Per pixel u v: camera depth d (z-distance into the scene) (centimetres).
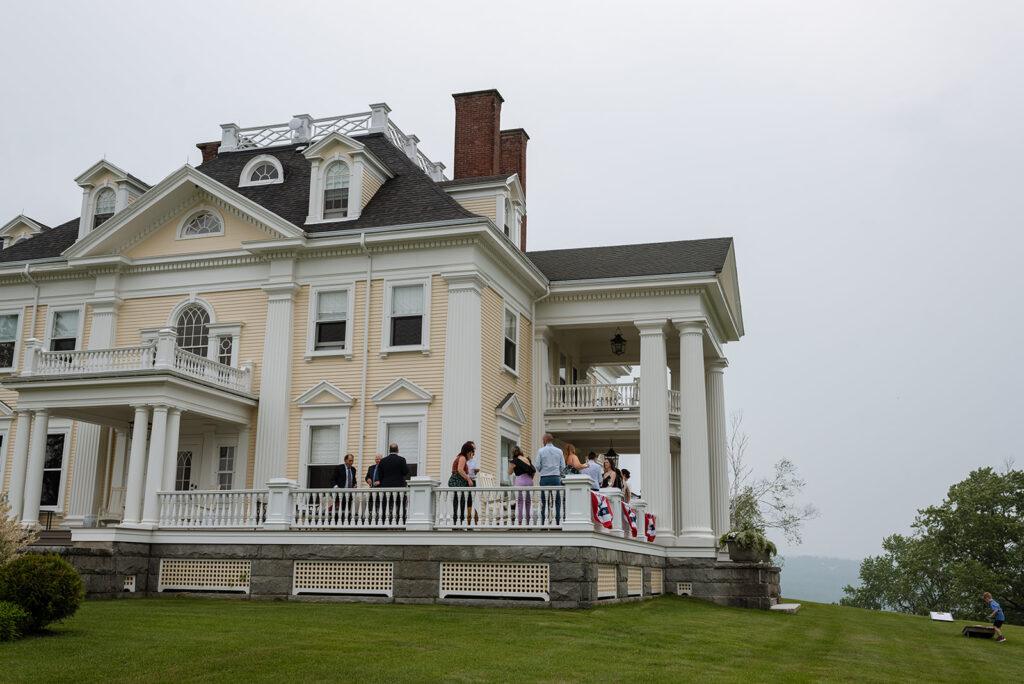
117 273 2783
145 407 2277
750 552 2630
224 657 1173
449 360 2459
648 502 2762
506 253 2606
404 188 2739
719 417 3253
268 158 2938
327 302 2611
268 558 2052
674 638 1530
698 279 2828
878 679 1298
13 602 1318
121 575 2083
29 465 2362
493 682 1088
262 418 2553
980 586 6284
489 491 1934
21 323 2894
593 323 2948
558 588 1823
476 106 3206
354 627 1461
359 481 2462
